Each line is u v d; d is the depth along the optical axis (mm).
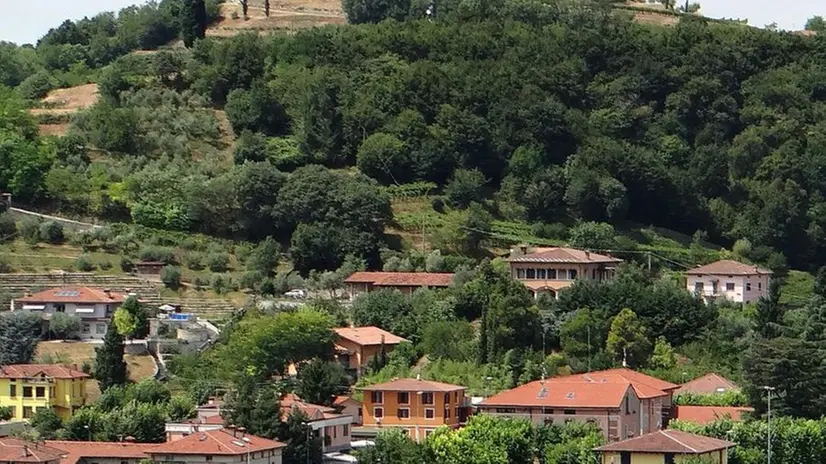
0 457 182750
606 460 190375
